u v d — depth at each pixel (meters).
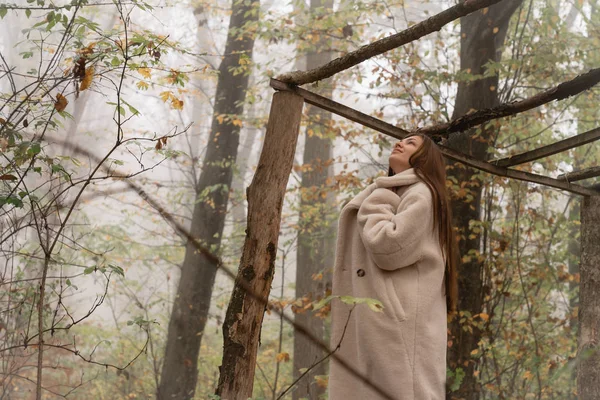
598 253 3.94
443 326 2.79
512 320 6.90
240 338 2.71
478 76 6.64
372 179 7.71
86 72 3.44
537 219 7.48
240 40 9.28
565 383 7.02
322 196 8.79
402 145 3.01
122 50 3.62
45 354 7.19
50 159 3.22
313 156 10.64
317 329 8.61
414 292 2.72
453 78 7.11
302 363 8.32
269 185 2.94
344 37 8.47
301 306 6.55
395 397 2.60
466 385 6.18
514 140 8.27
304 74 3.04
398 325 2.66
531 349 6.84
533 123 8.18
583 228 4.05
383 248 2.65
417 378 2.61
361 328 2.72
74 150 3.19
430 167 2.93
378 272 2.75
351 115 3.31
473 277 6.54
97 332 9.49
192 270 8.51
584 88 3.22
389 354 2.64
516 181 7.03
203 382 9.87
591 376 3.67
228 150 9.12
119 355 9.00
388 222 2.71
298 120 3.07
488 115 3.58
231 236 9.51
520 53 7.62
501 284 6.82
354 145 8.42
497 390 6.50
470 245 6.64
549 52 7.44
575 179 4.09
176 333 8.38
